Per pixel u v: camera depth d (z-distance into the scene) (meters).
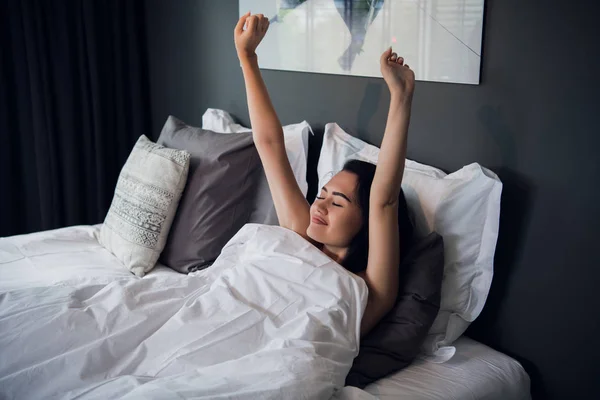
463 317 1.70
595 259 1.55
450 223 1.70
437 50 1.79
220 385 1.25
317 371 1.33
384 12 1.91
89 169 3.14
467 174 1.68
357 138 2.07
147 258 2.12
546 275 1.66
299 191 1.89
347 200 1.71
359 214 1.70
